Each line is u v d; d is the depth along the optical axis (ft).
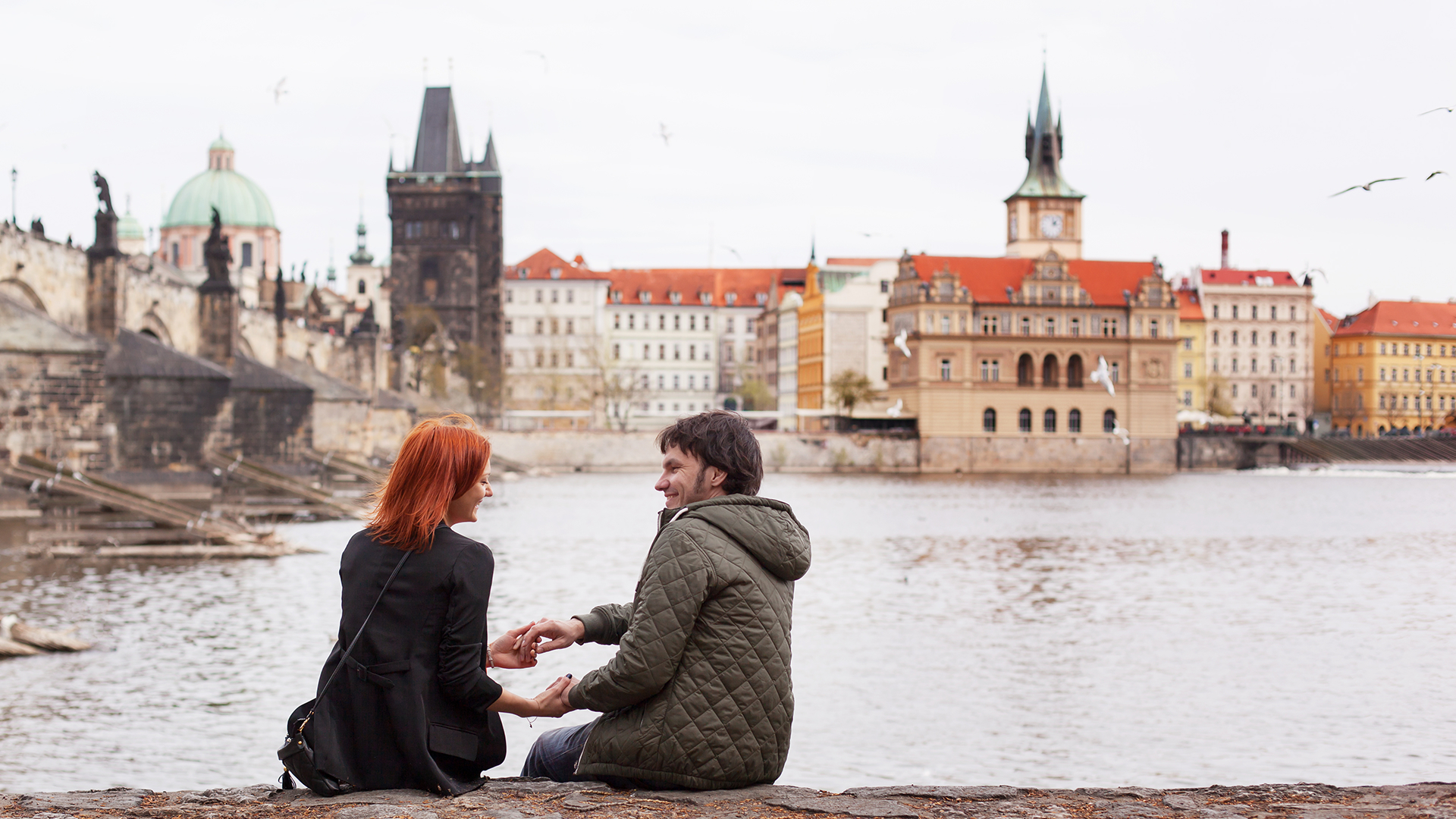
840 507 334.03
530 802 28.17
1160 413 637.71
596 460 595.47
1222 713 90.53
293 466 323.57
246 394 326.44
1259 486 468.34
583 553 202.18
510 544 216.54
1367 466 597.93
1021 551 212.02
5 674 100.37
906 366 640.58
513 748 81.56
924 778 74.64
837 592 156.97
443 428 29.17
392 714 28.43
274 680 98.48
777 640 28.63
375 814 27.20
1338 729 86.48
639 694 28.12
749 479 29.55
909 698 95.14
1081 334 634.84
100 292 271.69
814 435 615.16
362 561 28.91
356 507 278.67
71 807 29.58
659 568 28.14
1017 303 630.33
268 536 195.72
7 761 74.69
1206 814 28.32
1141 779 74.69
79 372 234.79
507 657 31.04
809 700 94.63
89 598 142.92
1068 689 98.68
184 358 274.16
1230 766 77.25
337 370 484.74
